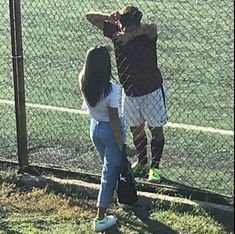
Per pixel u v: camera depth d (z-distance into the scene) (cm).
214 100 1011
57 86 1105
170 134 870
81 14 1606
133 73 723
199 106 987
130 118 738
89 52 616
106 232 638
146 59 719
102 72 614
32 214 671
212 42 1362
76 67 1226
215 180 735
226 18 1504
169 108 981
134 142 750
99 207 638
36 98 1037
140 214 666
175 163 786
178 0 1631
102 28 730
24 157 750
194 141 845
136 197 657
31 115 951
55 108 981
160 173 752
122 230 639
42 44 1388
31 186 727
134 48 717
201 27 1477
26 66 1237
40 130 893
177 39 1411
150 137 800
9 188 720
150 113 728
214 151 812
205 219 649
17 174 743
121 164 639
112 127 628
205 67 1197
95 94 618
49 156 805
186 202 671
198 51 1310
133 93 729
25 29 1499
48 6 1655
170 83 1112
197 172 759
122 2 1683
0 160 772
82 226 648
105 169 639
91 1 1678
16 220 659
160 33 1465
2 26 1518
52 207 682
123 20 708
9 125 915
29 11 1625
